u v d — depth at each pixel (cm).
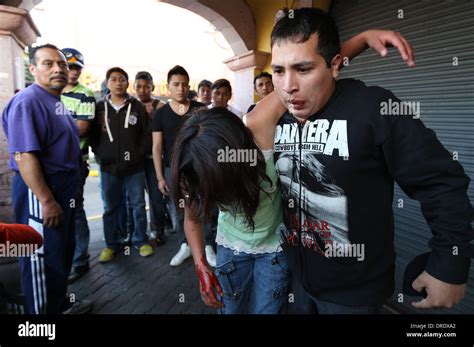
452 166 89
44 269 201
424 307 99
